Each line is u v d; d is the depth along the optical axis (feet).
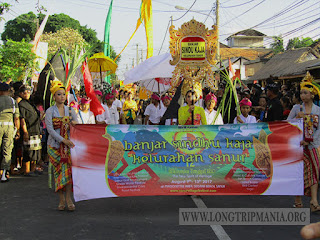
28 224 17.16
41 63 66.95
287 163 19.45
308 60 96.89
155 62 37.14
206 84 25.43
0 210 19.51
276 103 26.17
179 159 19.49
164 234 15.74
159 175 19.43
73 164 18.83
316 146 19.36
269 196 22.48
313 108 19.86
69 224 17.15
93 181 19.06
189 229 16.34
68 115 19.53
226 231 16.08
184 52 23.88
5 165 26.76
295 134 19.47
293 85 77.05
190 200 21.45
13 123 27.63
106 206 20.27
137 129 19.42
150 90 48.47
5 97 26.99
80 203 21.02
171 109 25.40
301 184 19.35
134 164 19.35
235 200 21.48
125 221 17.53
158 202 21.09
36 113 29.40
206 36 23.75
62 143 18.95
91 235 15.67
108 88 39.27
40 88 33.14
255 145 19.53
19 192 23.75
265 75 101.30
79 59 22.95
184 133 19.57
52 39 152.15
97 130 19.20
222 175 19.52
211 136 19.58
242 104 23.62
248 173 19.52
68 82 22.31
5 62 59.36
